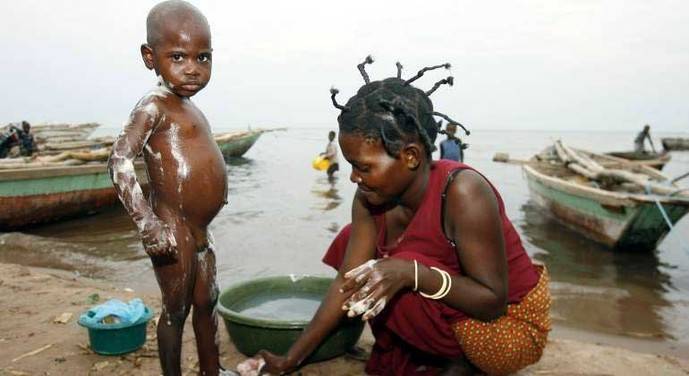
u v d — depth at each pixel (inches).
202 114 96.6
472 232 92.6
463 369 103.1
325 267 268.4
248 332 117.5
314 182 643.5
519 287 99.7
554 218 410.0
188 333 137.5
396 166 88.9
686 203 280.4
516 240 101.7
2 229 350.9
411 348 110.2
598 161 520.4
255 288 143.6
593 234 347.6
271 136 2849.4
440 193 95.0
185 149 89.7
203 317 98.7
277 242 321.4
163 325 93.4
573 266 288.7
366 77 96.7
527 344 99.7
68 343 129.0
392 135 86.5
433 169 97.6
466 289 93.0
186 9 88.6
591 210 338.0
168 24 86.4
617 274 271.6
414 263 91.5
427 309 96.7
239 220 393.1
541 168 513.0
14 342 129.4
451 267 100.9
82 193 397.1
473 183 93.2
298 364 108.6
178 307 92.2
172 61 87.7
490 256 93.4
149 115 86.5
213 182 92.4
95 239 327.9
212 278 97.6
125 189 81.8
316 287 146.1
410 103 89.3
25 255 275.0
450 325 99.1
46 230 363.6
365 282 88.7
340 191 564.4
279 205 467.8
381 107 86.7
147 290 218.4
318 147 1573.6
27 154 539.8
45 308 156.3
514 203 505.7
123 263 263.9
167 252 82.4
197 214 91.6
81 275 239.5
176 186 89.2
